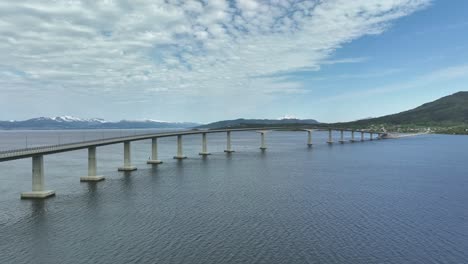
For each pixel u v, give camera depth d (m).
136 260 42.31
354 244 47.12
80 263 41.59
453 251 45.00
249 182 90.12
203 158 149.75
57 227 53.50
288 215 59.81
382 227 53.72
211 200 70.12
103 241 48.03
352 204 67.25
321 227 53.69
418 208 64.44
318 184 87.62
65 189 80.50
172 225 54.47
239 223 55.47
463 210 63.12
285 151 188.38
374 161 139.38
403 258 43.00
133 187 83.06
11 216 58.81
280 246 46.47
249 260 42.47
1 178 94.69
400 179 95.44
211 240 48.44
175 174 103.44
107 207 64.56
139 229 52.66
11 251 44.94
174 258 42.94
